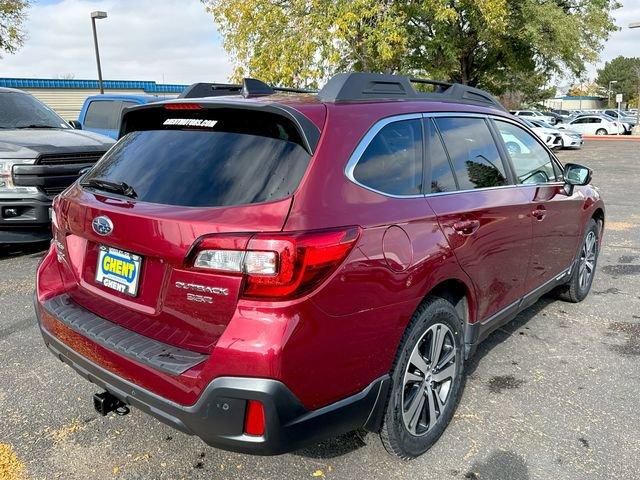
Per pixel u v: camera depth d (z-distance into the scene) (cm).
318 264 214
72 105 3397
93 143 685
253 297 210
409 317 256
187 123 270
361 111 269
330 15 1684
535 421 321
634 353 412
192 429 219
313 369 217
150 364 225
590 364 394
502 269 341
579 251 482
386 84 302
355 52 1809
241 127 253
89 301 272
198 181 239
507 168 365
